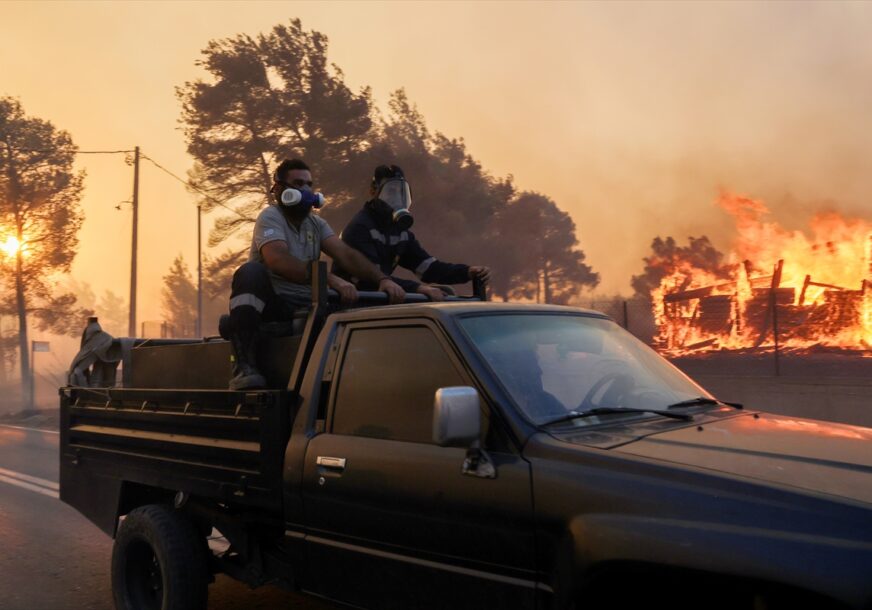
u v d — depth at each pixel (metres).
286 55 34.78
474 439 2.88
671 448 2.85
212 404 4.33
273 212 4.67
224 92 34.41
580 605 2.67
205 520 4.55
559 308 3.93
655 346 22.45
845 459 2.73
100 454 5.23
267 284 4.38
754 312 25.17
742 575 2.34
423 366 3.42
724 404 3.79
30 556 7.29
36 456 14.93
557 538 2.76
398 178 5.63
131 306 33.19
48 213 42.62
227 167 35.44
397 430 3.42
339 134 35.34
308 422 3.76
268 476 3.84
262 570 4.19
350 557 3.46
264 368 4.28
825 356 20.88
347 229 5.58
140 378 5.29
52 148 42.47
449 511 3.07
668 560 2.47
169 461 4.54
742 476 2.57
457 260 40.84
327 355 3.84
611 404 3.33
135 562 4.71
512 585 2.88
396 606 3.29
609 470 2.74
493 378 3.17
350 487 3.45
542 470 2.86
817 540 2.31
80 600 5.91
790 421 3.47
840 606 2.19
